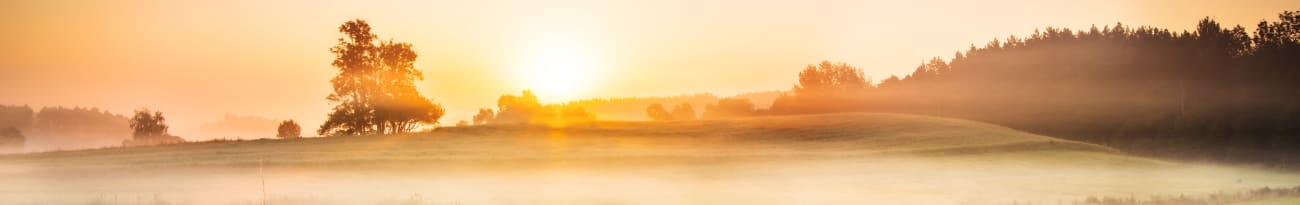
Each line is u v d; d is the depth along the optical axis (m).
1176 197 34.59
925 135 78.69
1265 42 131.25
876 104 177.50
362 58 106.25
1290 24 129.25
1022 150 67.75
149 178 46.09
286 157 57.50
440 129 87.88
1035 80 154.38
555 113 155.12
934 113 158.50
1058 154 65.69
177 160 56.25
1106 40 154.25
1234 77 127.06
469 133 83.94
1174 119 115.75
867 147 70.56
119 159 58.44
